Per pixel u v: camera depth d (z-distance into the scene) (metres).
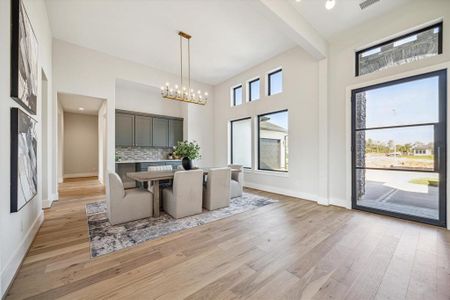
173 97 3.90
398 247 2.08
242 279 1.57
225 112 6.38
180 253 1.97
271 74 5.06
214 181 3.37
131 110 5.80
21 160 1.70
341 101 3.61
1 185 1.39
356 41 3.40
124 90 5.70
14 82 1.59
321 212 3.28
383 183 3.18
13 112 1.58
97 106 6.17
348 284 1.51
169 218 2.96
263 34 3.85
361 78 3.35
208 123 6.76
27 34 1.95
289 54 4.45
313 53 3.60
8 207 1.52
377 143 3.23
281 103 4.62
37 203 2.50
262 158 5.30
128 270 1.69
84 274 1.63
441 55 2.59
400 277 1.58
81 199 4.05
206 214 3.15
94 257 1.88
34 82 2.27
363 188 3.39
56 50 4.01
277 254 1.95
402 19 2.92
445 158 2.58
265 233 2.45
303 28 3.16
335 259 1.86
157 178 2.91
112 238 2.29
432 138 2.70
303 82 4.18
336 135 3.68
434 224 2.66
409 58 2.93
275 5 2.68
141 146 5.80
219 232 2.47
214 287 1.48
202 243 2.18
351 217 3.03
